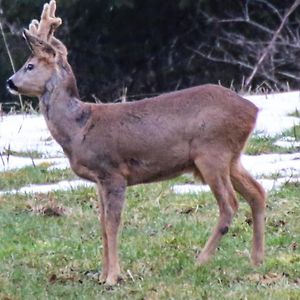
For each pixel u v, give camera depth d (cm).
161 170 1358
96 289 1301
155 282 1309
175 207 1639
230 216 1359
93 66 3753
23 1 3538
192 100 1354
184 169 1368
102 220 1348
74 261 1413
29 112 2533
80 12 3644
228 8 3734
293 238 1473
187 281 1311
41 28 1386
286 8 3694
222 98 1353
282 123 2172
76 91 1370
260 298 1229
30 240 1518
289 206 1622
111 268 1326
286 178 1781
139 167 1353
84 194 1733
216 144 1345
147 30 3753
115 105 1365
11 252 1459
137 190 1730
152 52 3778
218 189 1349
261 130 2120
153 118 1349
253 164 1884
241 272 1335
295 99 2420
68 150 1362
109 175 1345
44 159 2008
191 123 1346
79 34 3706
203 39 3756
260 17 3731
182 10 3722
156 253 1425
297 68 3678
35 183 1842
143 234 1516
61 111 1357
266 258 1383
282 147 1994
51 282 1337
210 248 1368
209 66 3753
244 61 3688
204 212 1616
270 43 3319
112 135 1343
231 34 3612
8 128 2270
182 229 1532
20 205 1683
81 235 1533
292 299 1230
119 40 3753
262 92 2686
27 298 1277
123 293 1275
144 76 3788
